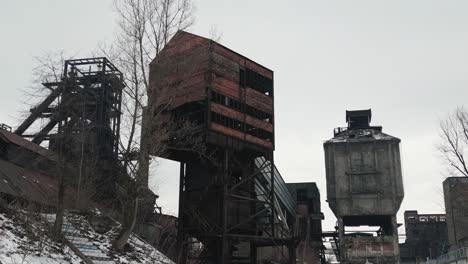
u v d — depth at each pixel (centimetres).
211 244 3481
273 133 3822
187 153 3459
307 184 7406
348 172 5862
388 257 5547
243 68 3691
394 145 5859
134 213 2295
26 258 1594
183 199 3516
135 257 2309
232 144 3431
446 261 4031
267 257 4956
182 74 2684
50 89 2645
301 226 6150
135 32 2497
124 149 2452
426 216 10838
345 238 5725
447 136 5403
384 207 5706
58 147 2705
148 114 2423
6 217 1947
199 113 3503
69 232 2173
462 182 5403
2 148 2844
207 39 3322
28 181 2522
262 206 4225
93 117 3309
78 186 2525
